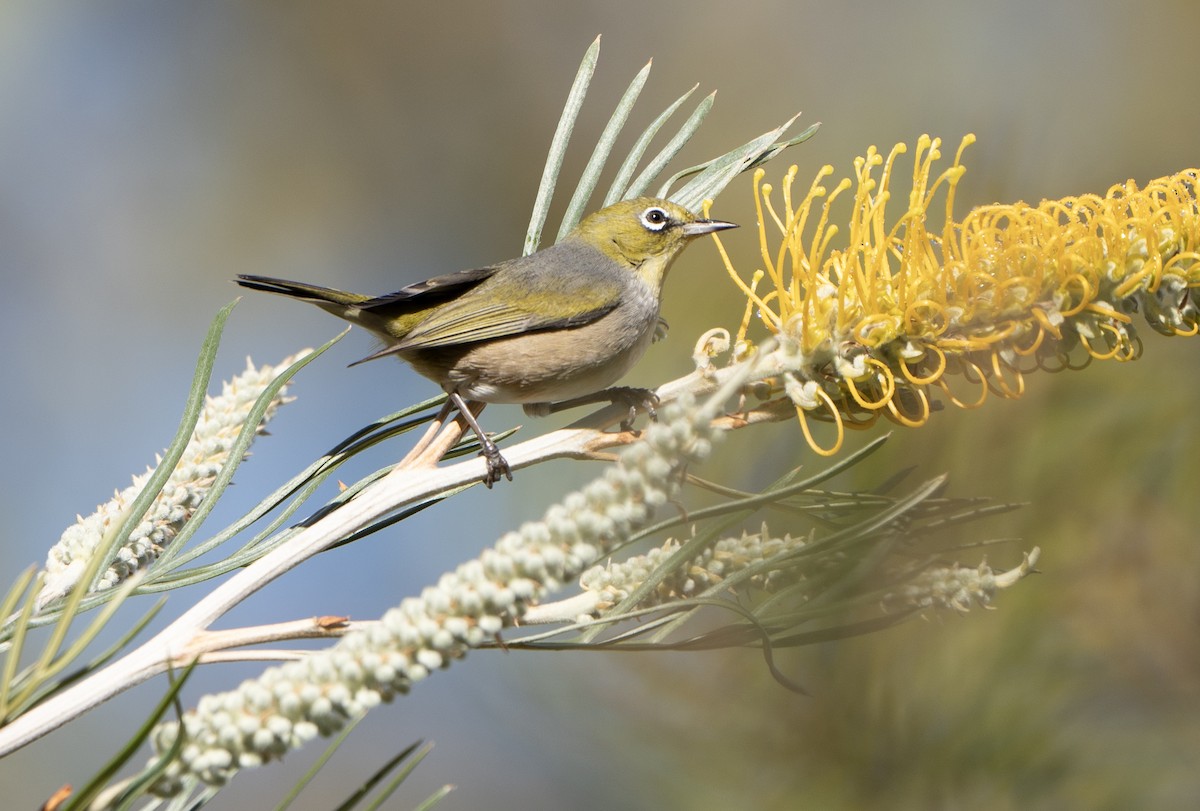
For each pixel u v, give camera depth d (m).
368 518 3.09
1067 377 3.11
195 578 3.08
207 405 3.11
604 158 3.14
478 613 2.53
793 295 3.10
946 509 2.94
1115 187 3.10
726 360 3.20
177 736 2.38
